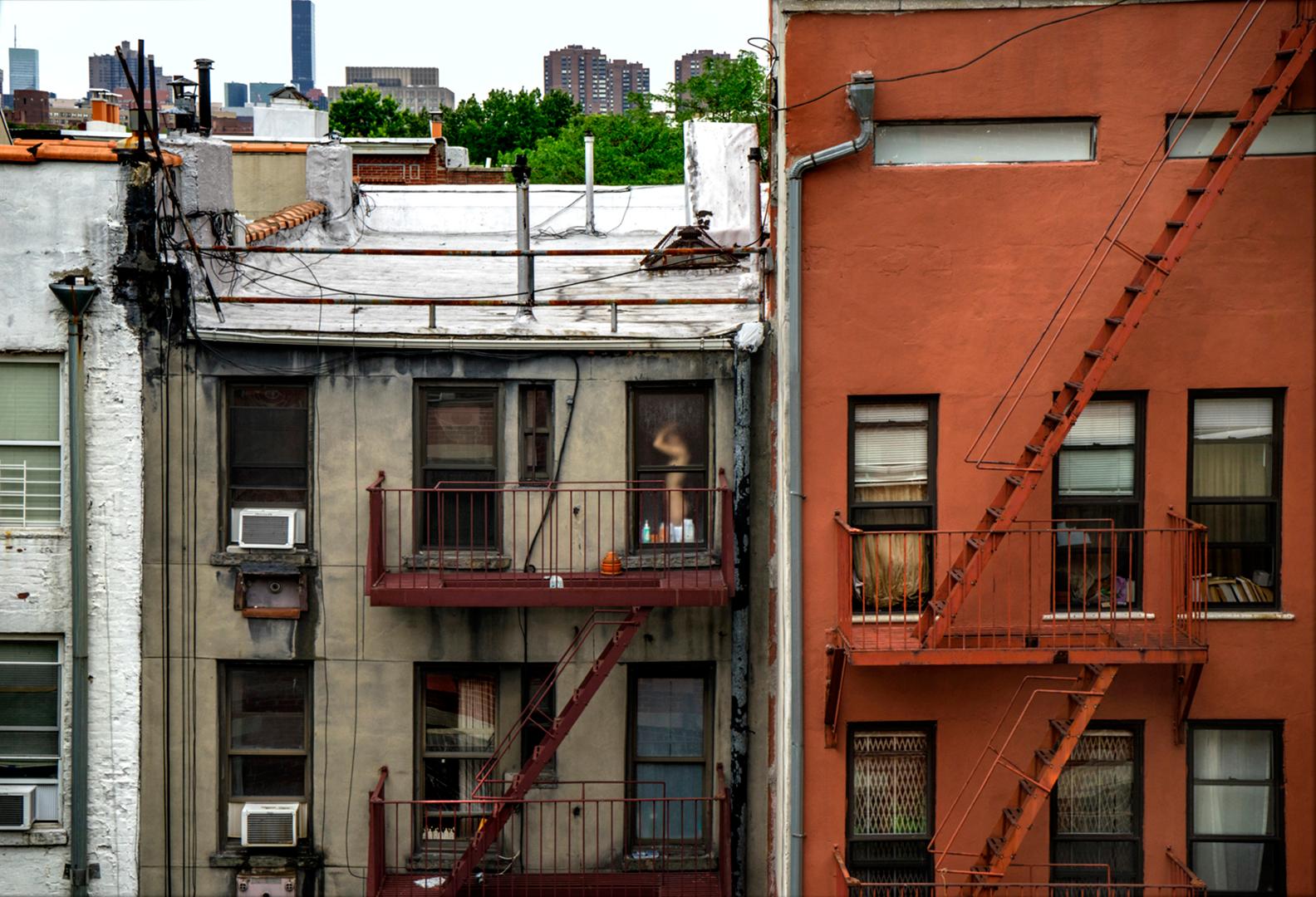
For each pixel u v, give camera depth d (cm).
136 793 1759
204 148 1986
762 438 1752
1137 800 1642
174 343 1730
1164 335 1588
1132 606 1623
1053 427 1505
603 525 1770
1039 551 1616
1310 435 1598
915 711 1630
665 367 1755
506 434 1762
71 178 1697
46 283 1703
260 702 1783
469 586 1705
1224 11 1555
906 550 1602
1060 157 1591
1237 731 1642
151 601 1750
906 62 1571
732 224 2445
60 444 1731
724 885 1736
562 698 1766
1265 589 1630
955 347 1599
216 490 1750
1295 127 1570
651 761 1797
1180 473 1603
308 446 1759
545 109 6775
